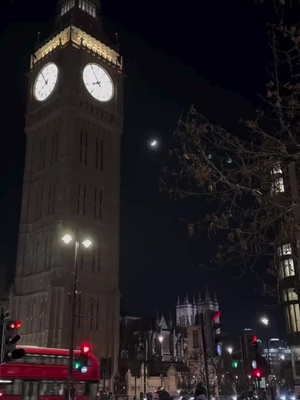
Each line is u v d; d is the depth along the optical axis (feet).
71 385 103.04
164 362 394.73
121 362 366.22
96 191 302.25
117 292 286.05
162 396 74.18
